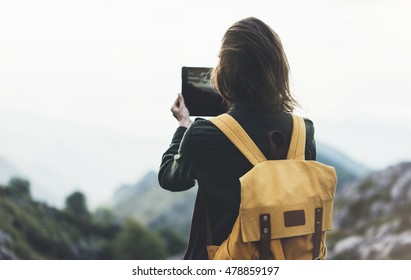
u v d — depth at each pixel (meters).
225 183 1.47
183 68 1.67
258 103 1.52
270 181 1.45
